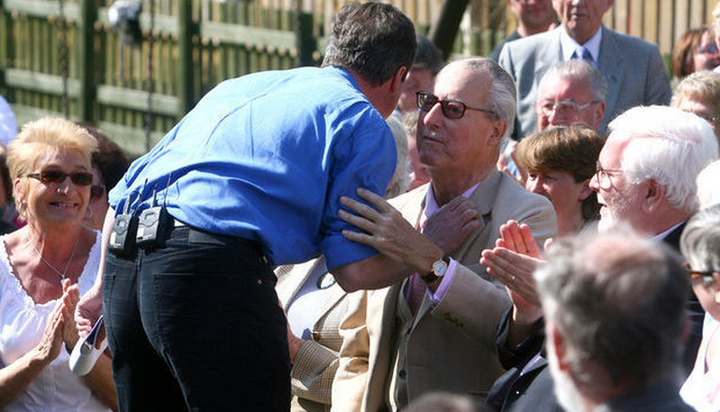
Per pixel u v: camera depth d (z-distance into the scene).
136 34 37.41
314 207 9.96
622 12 27.52
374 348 11.72
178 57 36.28
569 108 16.88
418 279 11.49
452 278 10.48
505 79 11.50
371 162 10.09
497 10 30.27
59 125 13.39
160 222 9.88
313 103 10.15
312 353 12.73
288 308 13.16
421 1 31.81
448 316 10.61
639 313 6.23
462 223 11.20
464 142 11.34
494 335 10.61
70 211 13.20
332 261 10.14
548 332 6.64
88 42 38.59
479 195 11.51
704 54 21.44
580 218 12.87
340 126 10.01
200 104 10.72
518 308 10.01
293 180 9.88
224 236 9.75
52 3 39.69
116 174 15.76
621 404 6.36
